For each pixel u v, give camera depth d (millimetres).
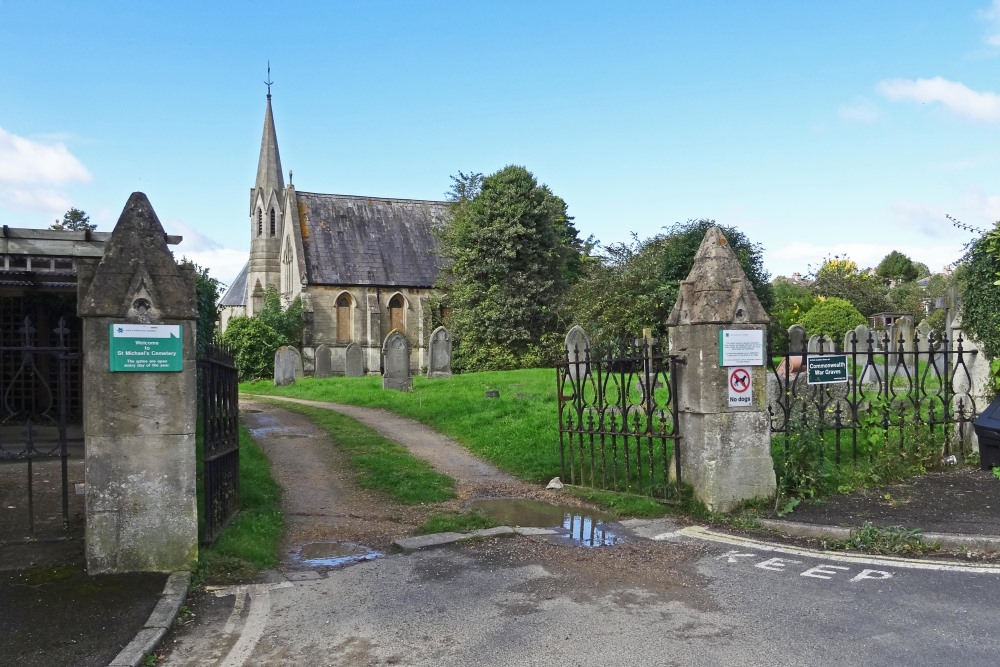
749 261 32781
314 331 47312
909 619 5492
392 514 9523
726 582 6480
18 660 4934
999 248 11023
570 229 54500
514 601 6133
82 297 6645
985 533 7398
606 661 4902
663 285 31156
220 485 8047
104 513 6664
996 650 4910
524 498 10289
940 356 22359
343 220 51375
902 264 88875
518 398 19297
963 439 11336
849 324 40375
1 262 11914
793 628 5379
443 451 14078
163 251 6820
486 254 40969
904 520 8008
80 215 39406
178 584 6391
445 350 30453
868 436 10383
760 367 8977
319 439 15414
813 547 7547
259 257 62406
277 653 5195
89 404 6648
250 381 40406
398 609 6012
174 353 6789
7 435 13883
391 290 49281
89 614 5734
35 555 7105
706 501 8805
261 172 63562
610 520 8922
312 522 9109
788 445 9461
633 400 16453
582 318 33031
